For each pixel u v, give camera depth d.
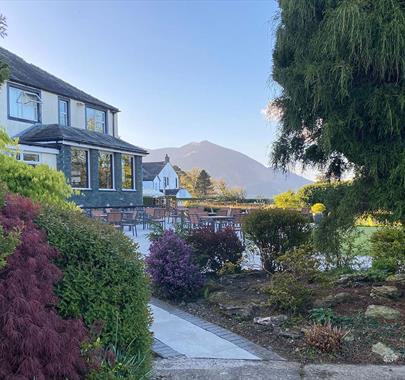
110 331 2.61
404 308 4.74
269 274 6.56
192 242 6.86
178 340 4.27
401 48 3.89
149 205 24.61
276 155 5.38
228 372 3.38
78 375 2.10
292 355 3.85
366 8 4.02
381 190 4.47
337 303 4.95
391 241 6.63
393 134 4.27
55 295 2.40
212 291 5.89
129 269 2.82
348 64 4.05
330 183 5.49
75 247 2.67
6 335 1.89
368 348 3.84
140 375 2.68
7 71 4.85
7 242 2.05
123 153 20.44
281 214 6.75
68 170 16.56
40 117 18.02
